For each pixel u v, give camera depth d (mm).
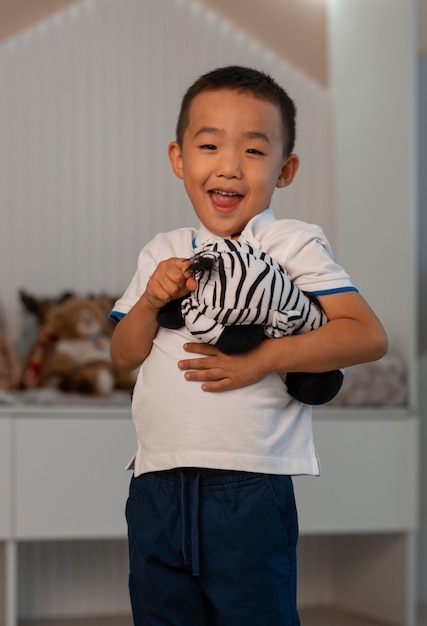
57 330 3184
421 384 3607
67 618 3281
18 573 3283
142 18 3539
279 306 1418
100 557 3352
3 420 2836
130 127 3512
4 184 3416
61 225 3453
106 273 3475
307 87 3686
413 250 3227
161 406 1476
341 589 3455
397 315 3260
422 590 3549
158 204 3521
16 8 3445
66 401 2982
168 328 1487
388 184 3354
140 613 1532
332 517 3037
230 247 1438
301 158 3668
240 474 1446
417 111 3596
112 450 2891
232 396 1451
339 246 3619
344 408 3068
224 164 1508
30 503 2840
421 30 3541
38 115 3449
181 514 1457
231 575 1445
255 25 3664
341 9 3615
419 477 3572
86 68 3490
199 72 3584
